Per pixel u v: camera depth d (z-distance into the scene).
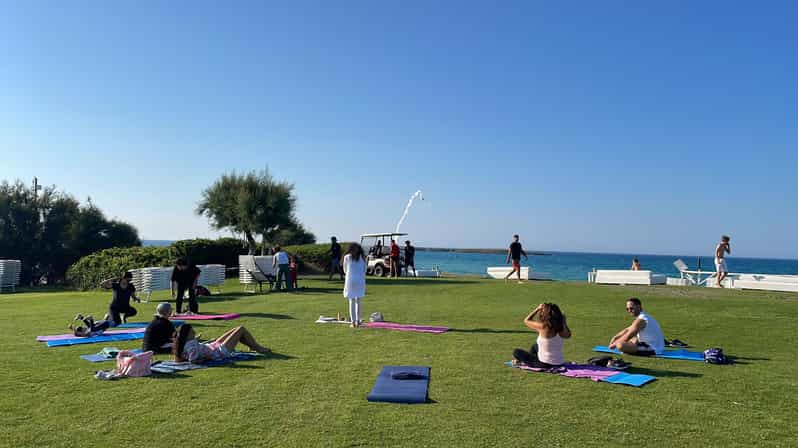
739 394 6.61
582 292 19.33
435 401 6.27
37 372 7.57
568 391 6.70
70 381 7.08
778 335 11.03
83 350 9.26
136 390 6.65
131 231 44.41
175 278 14.07
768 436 5.19
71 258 40.97
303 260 32.62
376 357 8.65
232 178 32.84
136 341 10.27
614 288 20.80
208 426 5.37
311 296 18.45
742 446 4.94
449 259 121.12
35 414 5.72
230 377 7.32
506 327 11.87
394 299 17.52
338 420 5.57
